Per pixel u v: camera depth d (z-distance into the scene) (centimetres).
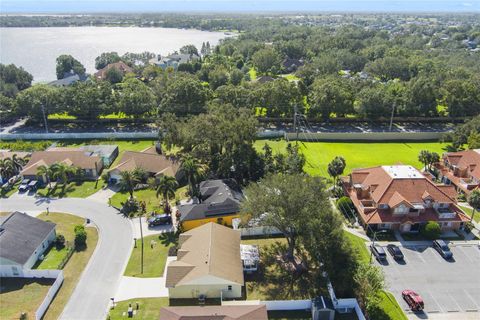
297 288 5588
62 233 6856
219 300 5381
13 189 8519
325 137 11494
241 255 6012
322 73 17538
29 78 16912
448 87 12812
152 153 9350
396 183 7156
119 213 7531
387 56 19788
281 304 5178
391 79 18562
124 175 7675
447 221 6881
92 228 7038
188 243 6072
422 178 7244
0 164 8700
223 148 9156
